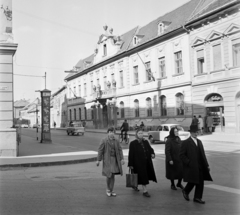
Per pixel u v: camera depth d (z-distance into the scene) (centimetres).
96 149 2084
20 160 1420
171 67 3469
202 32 2997
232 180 944
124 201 716
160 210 639
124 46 4662
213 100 2934
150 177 799
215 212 621
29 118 11731
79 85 6469
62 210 638
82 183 940
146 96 3981
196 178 683
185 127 3238
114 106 4747
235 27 2638
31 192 812
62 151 1867
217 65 2855
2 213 616
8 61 1594
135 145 791
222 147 1956
